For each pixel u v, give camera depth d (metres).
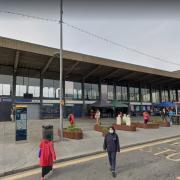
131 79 53.19
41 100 39.06
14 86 36.41
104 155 12.08
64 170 9.14
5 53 31.56
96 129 22.11
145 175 8.26
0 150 12.40
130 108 53.03
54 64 37.44
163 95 64.31
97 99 47.16
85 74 44.56
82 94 44.72
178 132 21.75
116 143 8.73
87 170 9.11
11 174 8.80
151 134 19.95
